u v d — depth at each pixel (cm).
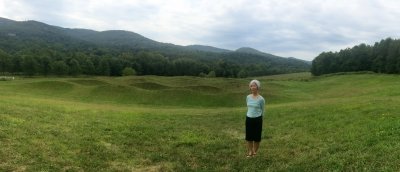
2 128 1587
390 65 11844
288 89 8138
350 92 6128
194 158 1473
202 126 2275
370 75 9194
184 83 7606
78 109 2805
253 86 1412
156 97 5262
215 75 16225
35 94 5444
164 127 2136
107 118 2355
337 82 8650
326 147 1440
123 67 15438
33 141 1468
